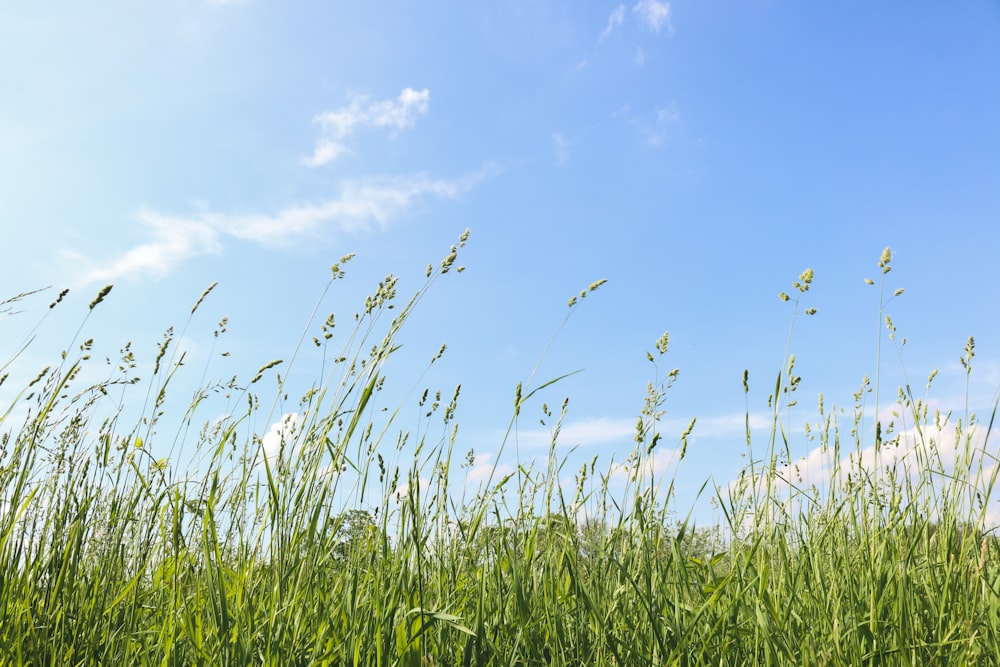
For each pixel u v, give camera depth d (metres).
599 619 0.73
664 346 0.92
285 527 0.71
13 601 0.70
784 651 0.72
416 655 0.68
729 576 0.77
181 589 0.75
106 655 0.71
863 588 0.80
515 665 0.73
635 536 0.84
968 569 0.76
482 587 0.76
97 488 0.82
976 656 0.69
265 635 0.68
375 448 0.82
